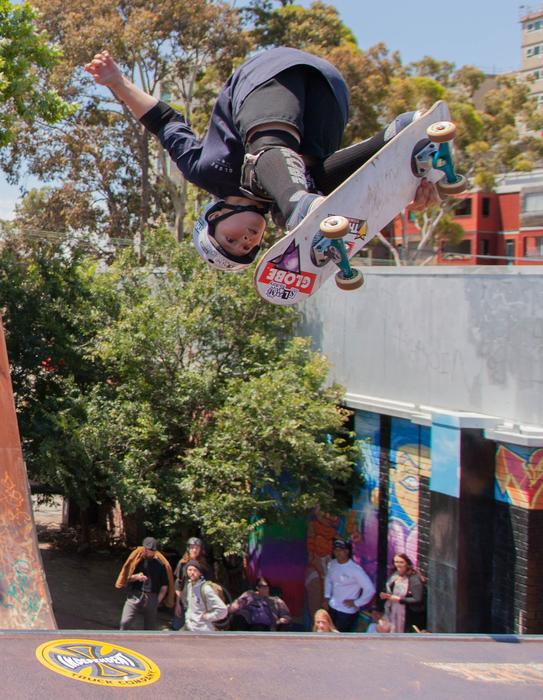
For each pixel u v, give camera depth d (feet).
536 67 294.87
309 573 34.37
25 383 38.78
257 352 34.09
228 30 87.25
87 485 34.32
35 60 44.11
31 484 42.11
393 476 30.27
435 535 26.22
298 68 8.71
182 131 9.83
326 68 8.98
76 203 96.02
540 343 24.61
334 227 7.45
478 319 27.12
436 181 8.60
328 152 9.30
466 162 111.14
